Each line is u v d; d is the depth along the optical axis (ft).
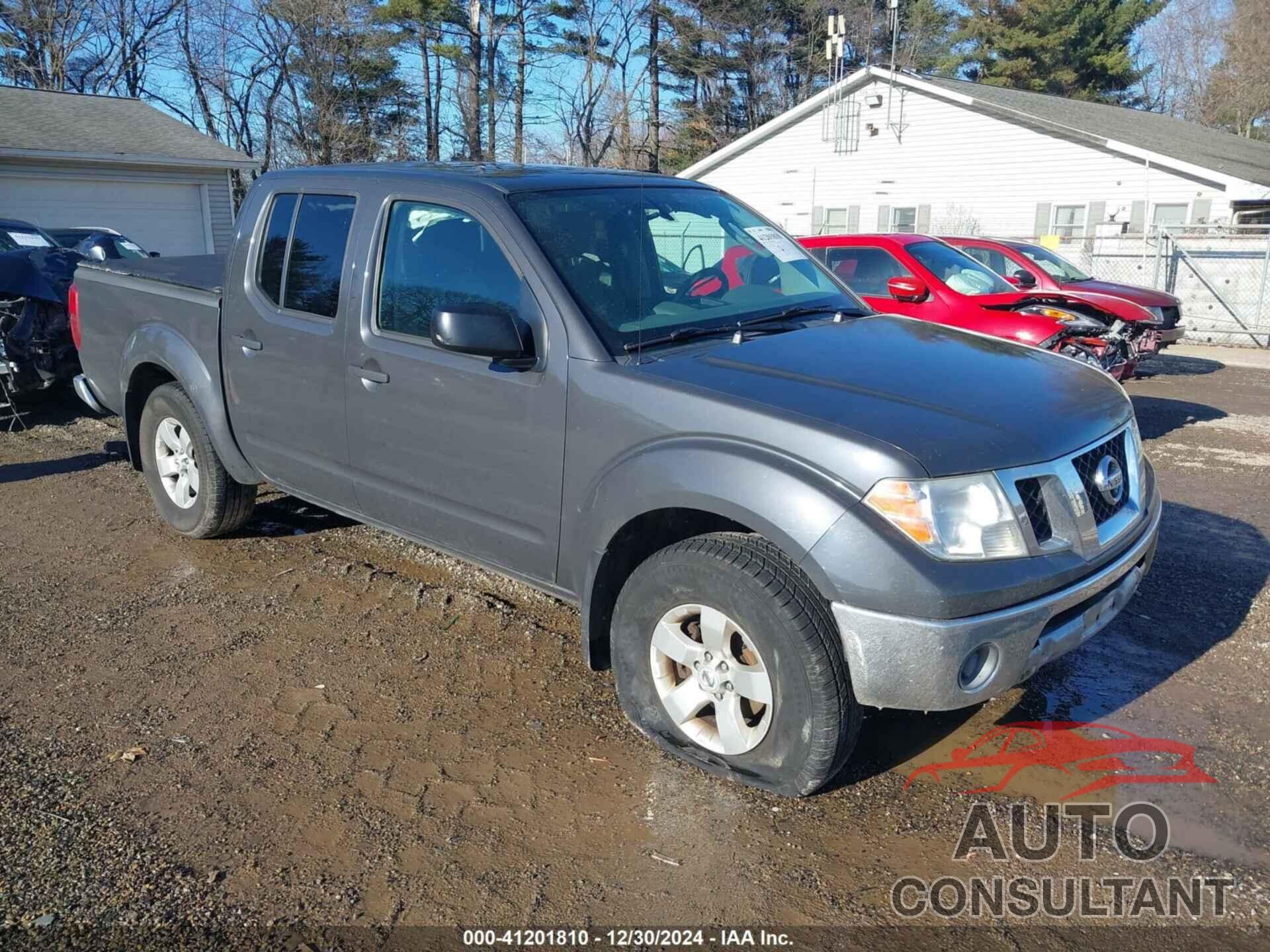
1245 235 61.46
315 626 14.44
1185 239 62.69
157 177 74.23
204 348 16.03
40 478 22.20
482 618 14.71
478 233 12.15
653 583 10.49
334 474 14.33
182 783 10.54
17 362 25.45
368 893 8.94
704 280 12.82
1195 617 14.83
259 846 9.55
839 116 86.53
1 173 66.18
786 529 9.27
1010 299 27.71
